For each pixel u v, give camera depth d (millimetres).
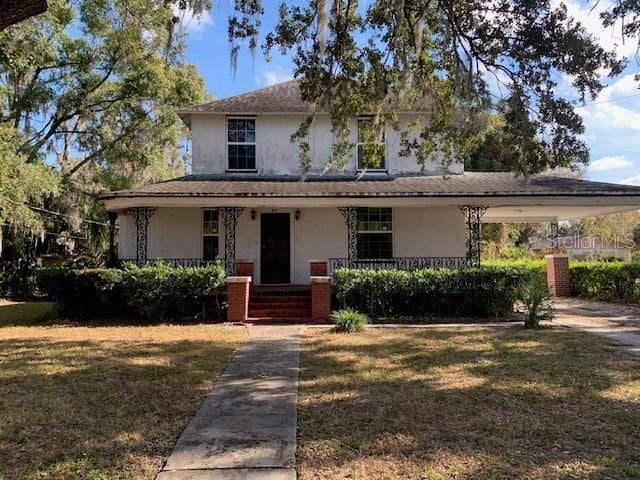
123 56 21359
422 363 7453
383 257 15773
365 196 13477
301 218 15781
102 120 23391
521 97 9305
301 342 9438
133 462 3979
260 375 6895
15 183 16359
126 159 23188
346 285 12352
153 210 14445
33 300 21391
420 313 12680
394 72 10453
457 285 12453
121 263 14445
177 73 23047
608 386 6066
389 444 4297
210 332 10781
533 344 8859
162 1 10000
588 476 3641
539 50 8664
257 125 16219
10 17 4156
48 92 21984
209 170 16016
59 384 6410
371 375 6762
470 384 6219
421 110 12461
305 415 5137
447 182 15117
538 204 13828
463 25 9188
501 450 4137
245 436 4539
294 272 15648
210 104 16266
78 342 9539
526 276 12539
